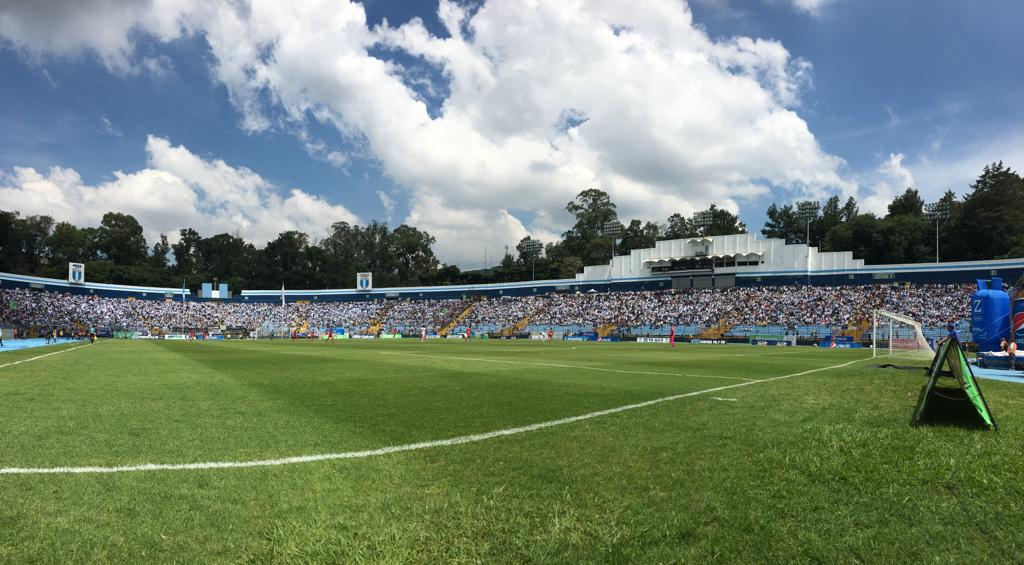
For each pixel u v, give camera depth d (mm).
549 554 4324
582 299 93312
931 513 5215
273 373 20422
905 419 9805
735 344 63656
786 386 15852
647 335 76188
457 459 7230
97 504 5449
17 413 10875
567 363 26438
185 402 12578
